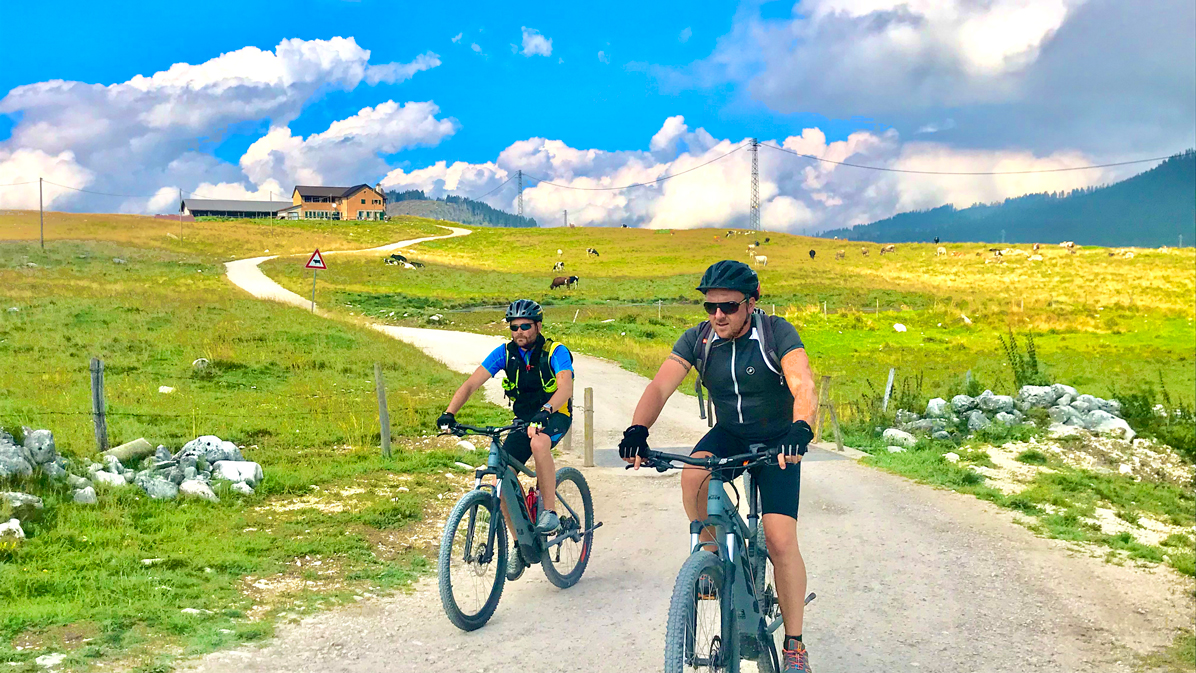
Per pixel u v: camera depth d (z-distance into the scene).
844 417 16.31
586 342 31.89
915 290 59.12
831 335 37.34
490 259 87.38
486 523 5.25
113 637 4.51
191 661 4.32
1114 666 4.91
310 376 18.72
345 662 4.46
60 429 10.95
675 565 6.66
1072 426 15.03
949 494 10.34
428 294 54.50
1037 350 32.41
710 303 3.42
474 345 29.06
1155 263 73.38
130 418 12.36
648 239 110.75
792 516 3.50
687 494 3.58
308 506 8.26
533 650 4.70
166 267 57.78
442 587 4.82
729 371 3.55
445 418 5.31
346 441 12.05
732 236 113.62
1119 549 8.06
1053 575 6.86
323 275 61.00
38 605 4.88
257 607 5.32
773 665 3.73
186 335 22.45
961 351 32.41
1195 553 7.96
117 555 6.07
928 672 4.63
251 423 12.83
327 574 6.16
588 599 5.73
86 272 49.75
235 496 8.34
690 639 3.13
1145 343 34.38
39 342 20.23
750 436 3.67
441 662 4.50
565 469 6.20
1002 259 78.81
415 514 8.19
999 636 5.30
